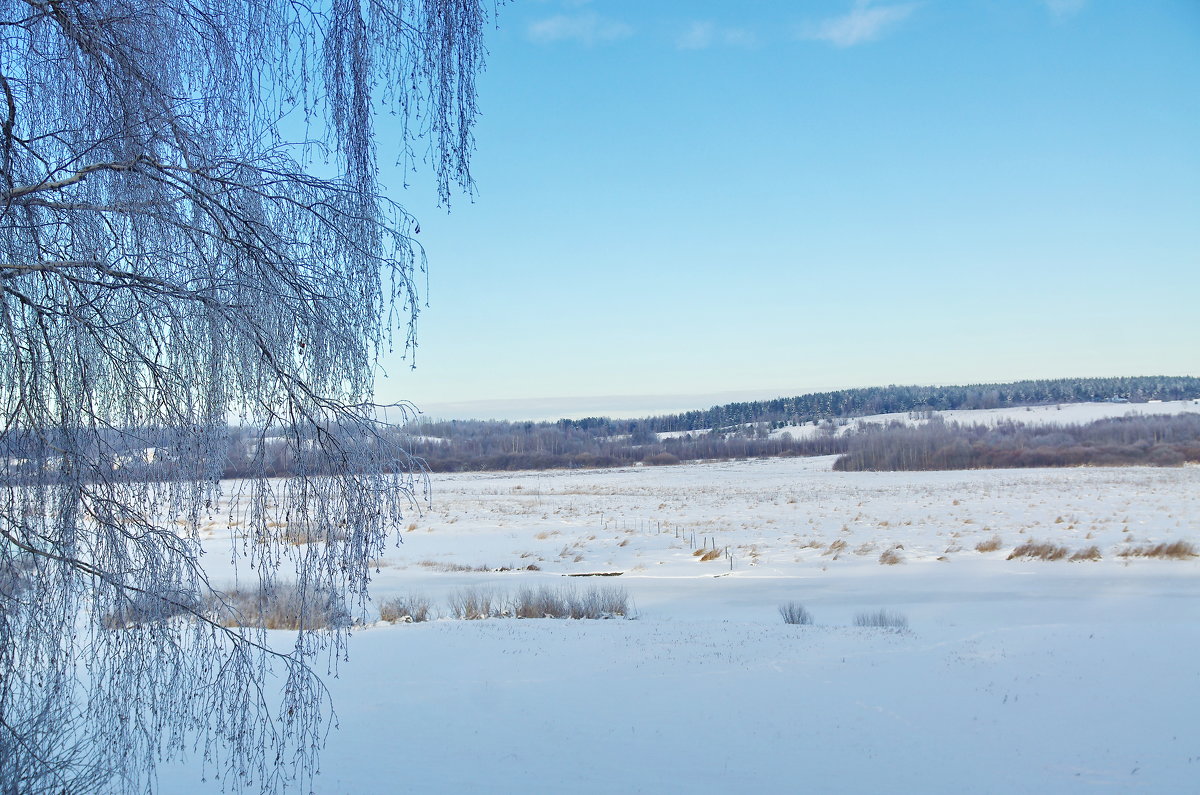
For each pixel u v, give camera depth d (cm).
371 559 357
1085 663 1207
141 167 322
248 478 348
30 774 327
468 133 407
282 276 339
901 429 11106
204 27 362
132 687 340
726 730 959
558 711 1034
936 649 1323
